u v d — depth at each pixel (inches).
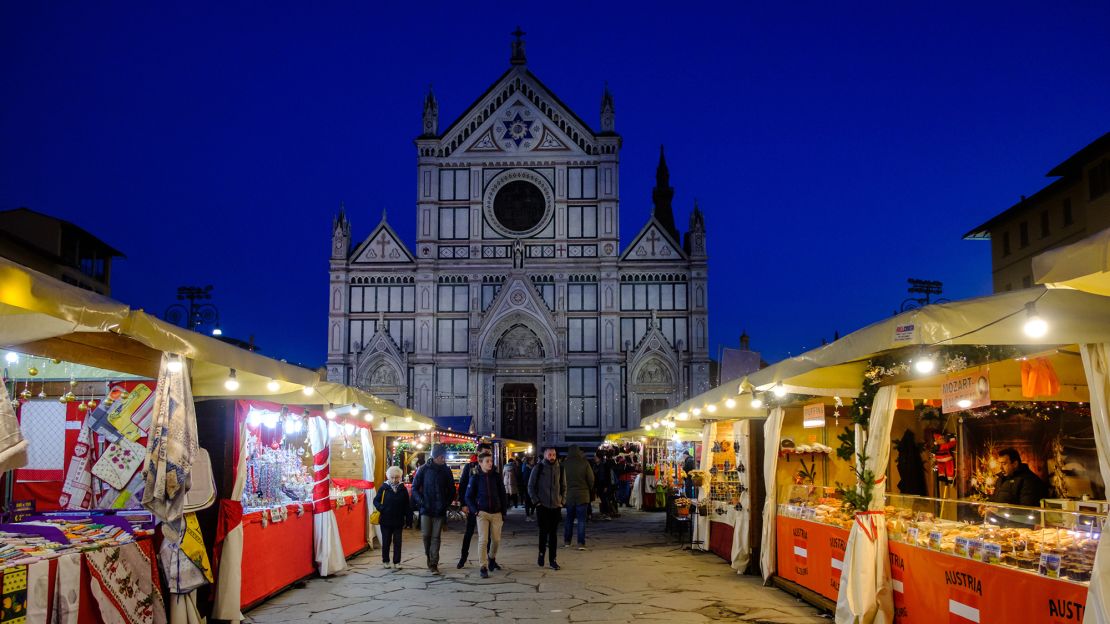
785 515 571.2
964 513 387.5
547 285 2332.7
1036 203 1648.6
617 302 2309.3
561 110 2370.8
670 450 1197.7
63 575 319.3
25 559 302.4
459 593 555.8
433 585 589.3
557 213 2342.5
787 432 692.7
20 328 282.8
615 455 1612.9
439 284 2340.1
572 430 2273.6
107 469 438.3
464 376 2297.0
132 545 373.1
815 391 518.6
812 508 525.7
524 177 2359.7
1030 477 499.2
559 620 466.9
